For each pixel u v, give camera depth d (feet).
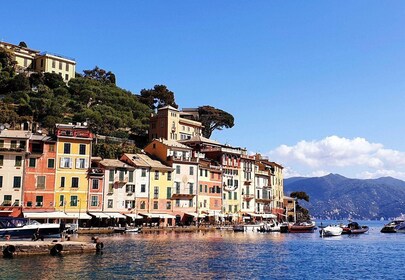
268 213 500.74
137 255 204.74
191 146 470.39
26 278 149.69
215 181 430.20
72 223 310.24
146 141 508.94
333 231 418.51
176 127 514.68
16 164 309.42
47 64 583.99
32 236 230.27
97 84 601.21
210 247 247.91
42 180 316.81
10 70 543.80
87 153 335.06
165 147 395.55
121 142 445.37
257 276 168.86
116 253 208.74
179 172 393.29
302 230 449.06
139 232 329.72
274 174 533.96
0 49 561.84
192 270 173.27
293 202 589.32
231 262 197.47
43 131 408.26
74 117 469.57
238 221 449.06
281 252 246.06
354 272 188.65
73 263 178.19
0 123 389.80
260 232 404.36
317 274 179.93
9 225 227.20
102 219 339.77
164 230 350.84
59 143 325.21
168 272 167.22
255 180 485.56
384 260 230.48
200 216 401.08
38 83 543.80
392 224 552.41
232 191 450.71
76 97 534.78
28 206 310.04
